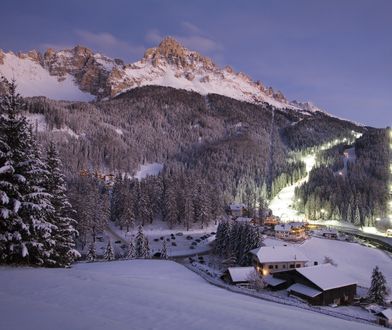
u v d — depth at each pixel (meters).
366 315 48.97
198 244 108.19
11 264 26.23
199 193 136.38
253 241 83.06
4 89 27.78
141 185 136.62
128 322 13.15
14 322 12.26
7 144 26.78
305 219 172.62
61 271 25.58
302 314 21.62
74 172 190.38
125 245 101.25
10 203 26.23
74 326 12.15
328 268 62.09
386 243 123.69
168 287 25.53
